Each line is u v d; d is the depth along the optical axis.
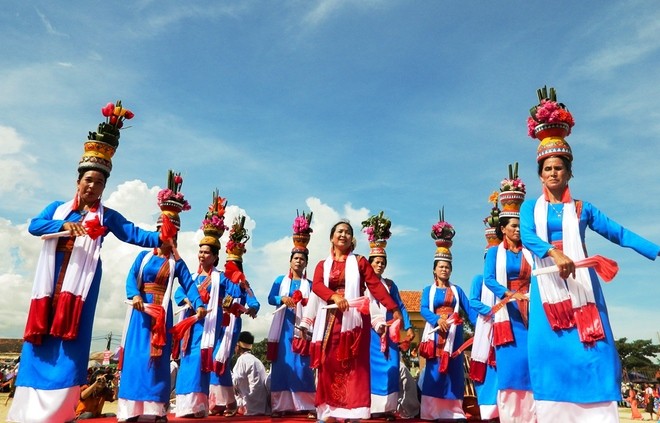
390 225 8.74
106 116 5.11
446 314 7.96
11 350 50.28
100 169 4.90
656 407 21.77
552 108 4.45
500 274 6.07
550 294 4.02
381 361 7.62
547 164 4.36
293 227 9.00
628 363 47.12
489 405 6.53
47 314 4.47
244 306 8.66
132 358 6.12
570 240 4.12
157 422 6.07
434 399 7.62
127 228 5.09
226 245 9.82
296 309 8.01
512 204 6.30
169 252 6.66
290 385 7.81
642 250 3.92
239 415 8.40
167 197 6.95
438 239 8.48
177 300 7.86
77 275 4.56
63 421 4.37
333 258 5.73
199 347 7.47
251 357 8.72
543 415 3.94
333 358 5.27
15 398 4.40
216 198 8.77
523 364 5.73
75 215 4.85
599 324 3.87
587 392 3.79
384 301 5.59
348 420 5.28
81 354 4.51
